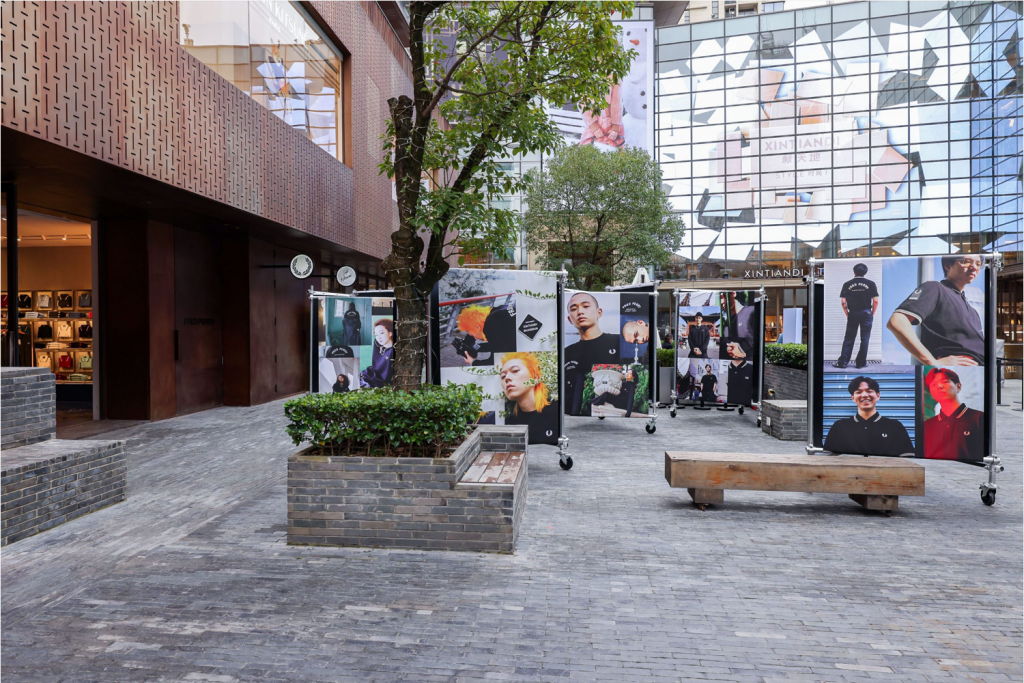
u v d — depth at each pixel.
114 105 8.47
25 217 12.22
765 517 5.97
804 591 4.21
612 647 3.40
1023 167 33.38
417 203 6.02
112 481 6.36
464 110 6.51
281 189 13.38
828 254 40.31
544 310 8.23
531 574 4.46
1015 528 5.68
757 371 13.51
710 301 14.14
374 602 3.96
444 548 4.92
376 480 4.97
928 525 5.75
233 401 15.52
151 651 3.33
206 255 14.83
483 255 6.57
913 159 38.81
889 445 6.84
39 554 4.87
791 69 40.81
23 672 3.11
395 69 21.56
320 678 3.06
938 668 3.22
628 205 23.08
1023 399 14.70
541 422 8.20
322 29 15.77
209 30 10.77
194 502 6.46
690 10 63.34
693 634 3.57
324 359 10.51
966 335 6.66
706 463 6.15
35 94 7.20
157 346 12.92
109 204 11.20
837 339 6.98
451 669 3.15
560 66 6.46
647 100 41.47
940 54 38.19
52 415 6.74
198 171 10.38
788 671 3.17
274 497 6.67
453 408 5.08
